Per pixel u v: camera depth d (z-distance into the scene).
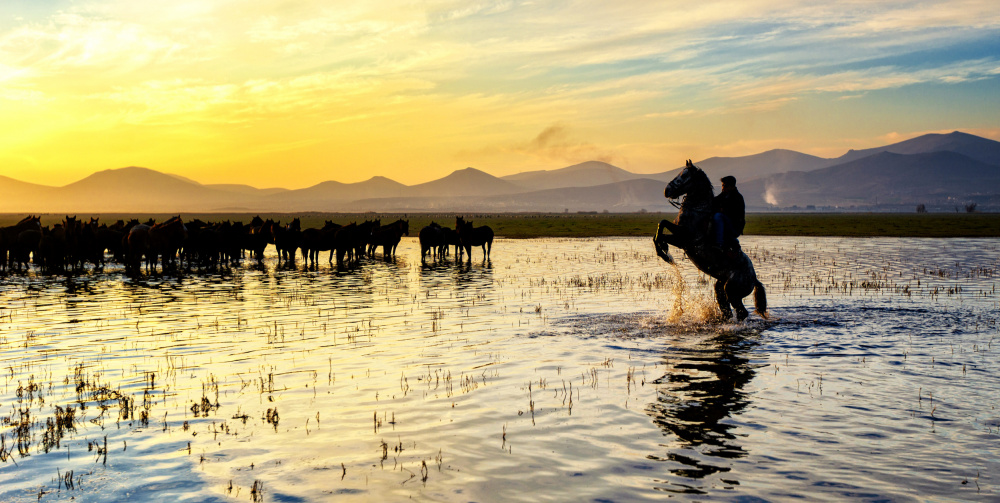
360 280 25.11
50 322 15.12
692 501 5.32
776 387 8.76
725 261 14.23
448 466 6.12
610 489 5.57
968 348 11.29
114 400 8.55
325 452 6.54
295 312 16.53
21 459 6.44
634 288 21.36
